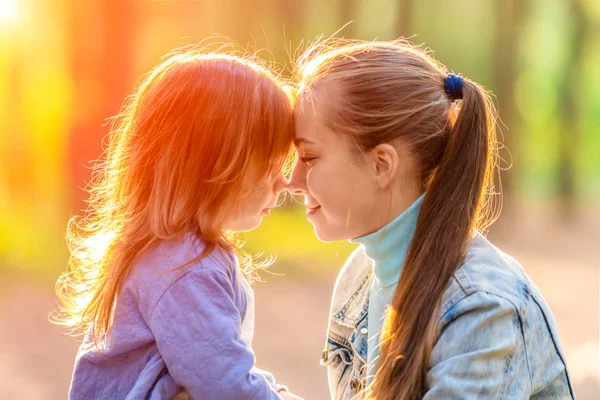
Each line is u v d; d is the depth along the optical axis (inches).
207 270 80.5
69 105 470.0
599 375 259.4
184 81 85.4
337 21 687.7
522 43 779.4
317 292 385.1
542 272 460.1
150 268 81.7
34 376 244.2
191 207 83.2
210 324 78.3
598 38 910.4
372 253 82.6
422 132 78.6
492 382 69.4
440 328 72.2
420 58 83.5
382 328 77.2
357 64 80.7
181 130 83.7
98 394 84.3
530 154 1059.3
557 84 935.7
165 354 78.4
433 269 74.1
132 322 81.5
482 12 785.6
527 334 73.2
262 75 87.4
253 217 88.4
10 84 510.6
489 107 86.1
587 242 597.9
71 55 478.6
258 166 85.1
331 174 79.8
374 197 79.6
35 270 386.9
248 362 78.8
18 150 500.4
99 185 99.2
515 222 702.5
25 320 305.7
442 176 77.0
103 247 88.5
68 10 478.0
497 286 73.1
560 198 898.7
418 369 71.4
